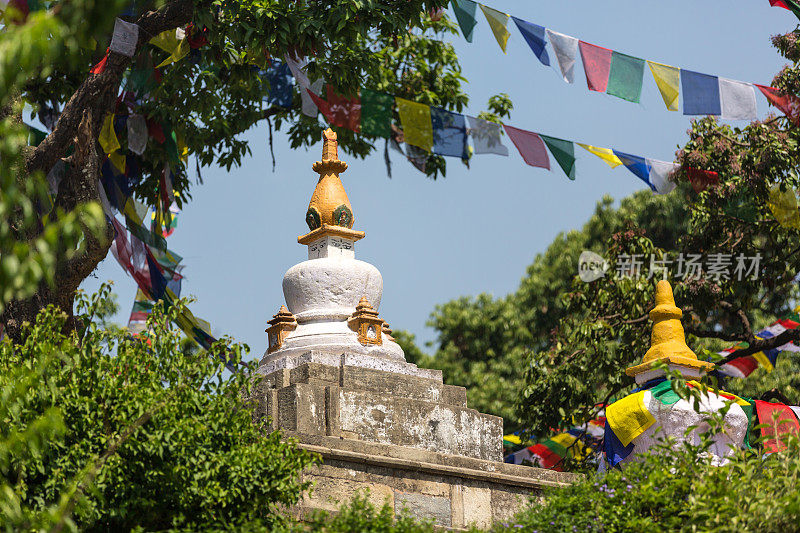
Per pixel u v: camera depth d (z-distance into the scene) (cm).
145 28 1171
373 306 1327
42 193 630
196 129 1516
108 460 845
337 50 1220
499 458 1253
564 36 1280
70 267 1165
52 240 590
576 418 1905
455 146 1295
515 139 1309
